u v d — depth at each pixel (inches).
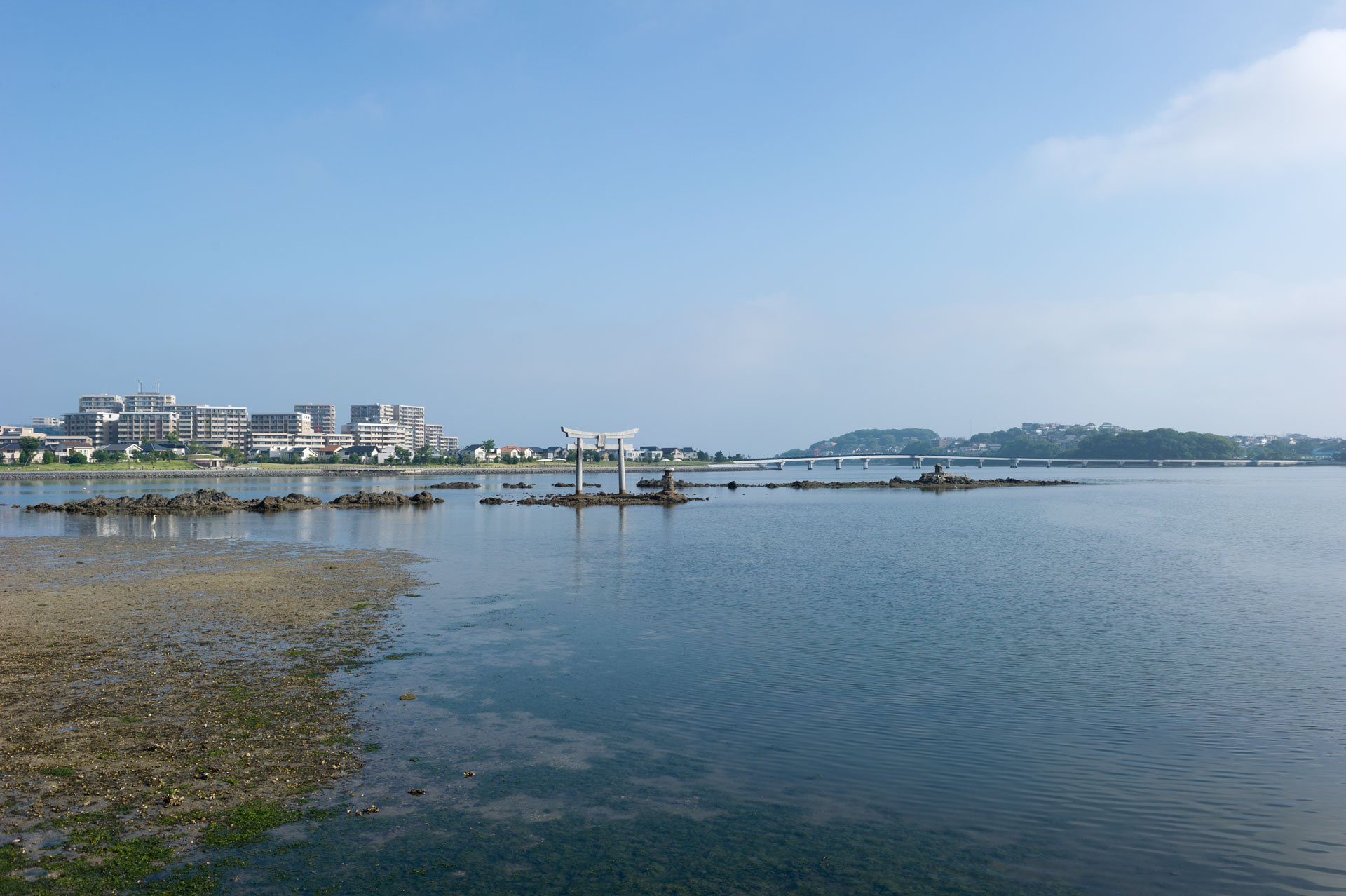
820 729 834.8
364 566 2016.5
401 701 913.5
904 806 659.4
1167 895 528.7
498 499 4985.2
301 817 621.0
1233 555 2327.8
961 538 2839.6
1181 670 1064.2
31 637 1200.2
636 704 912.9
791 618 1387.8
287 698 916.6
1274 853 585.6
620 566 2059.5
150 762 717.9
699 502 5388.8
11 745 751.7
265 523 3415.4
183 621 1320.1
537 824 619.5
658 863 562.9
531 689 966.4
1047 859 575.2
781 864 563.2
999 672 1051.9
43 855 550.3
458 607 1475.1
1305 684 999.0
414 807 645.3
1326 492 6609.3
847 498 5994.1
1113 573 1945.1
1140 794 684.7
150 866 541.3
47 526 3228.3
